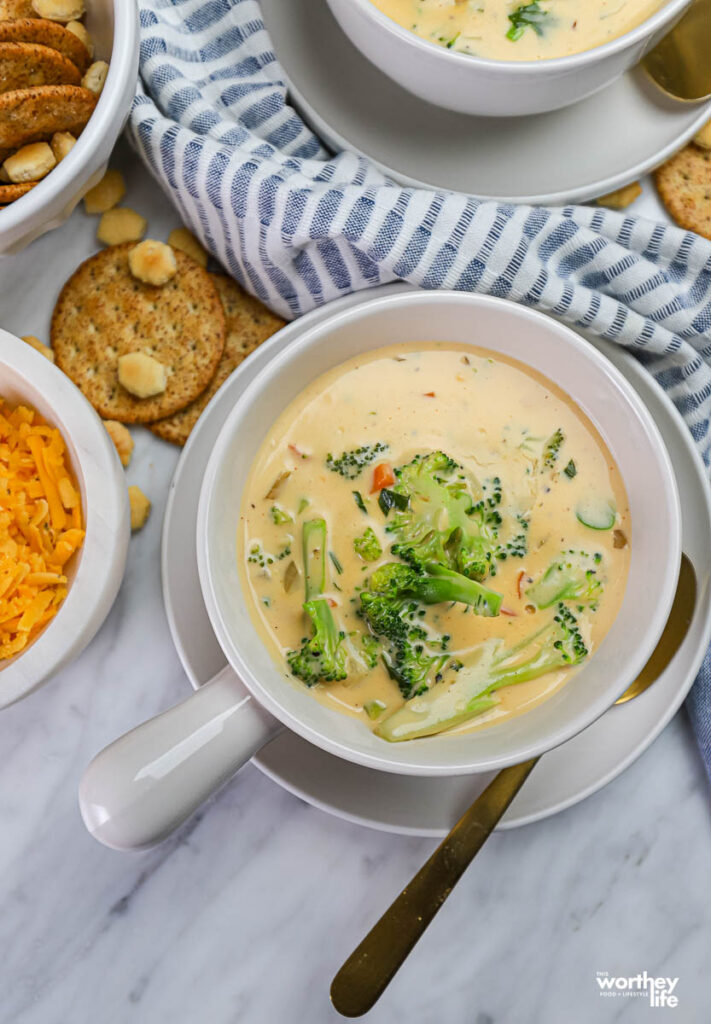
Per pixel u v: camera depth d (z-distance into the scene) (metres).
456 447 0.44
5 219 0.42
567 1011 0.48
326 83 0.47
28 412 0.44
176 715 0.40
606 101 0.47
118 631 0.48
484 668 0.43
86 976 0.48
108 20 0.44
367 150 0.47
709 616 0.45
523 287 0.46
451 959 0.49
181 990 0.48
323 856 0.49
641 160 0.46
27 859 0.48
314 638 0.42
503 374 0.44
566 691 0.43
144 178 0.49
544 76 0.42
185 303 0.49
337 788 0.45
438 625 0.43
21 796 0.48
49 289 0.49
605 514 0.44
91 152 0.42
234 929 0.49
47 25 0.42
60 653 0.42
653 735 0.45
